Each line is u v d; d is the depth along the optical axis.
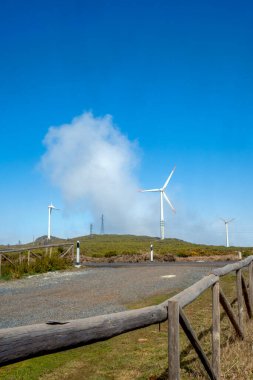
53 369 7.04
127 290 14.84
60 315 10.74
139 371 6.97
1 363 2.93
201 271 20.52
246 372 6.88
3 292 15.58
